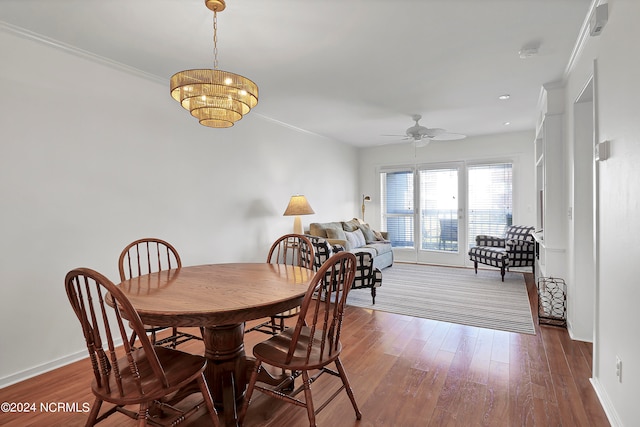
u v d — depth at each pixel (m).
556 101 3.42
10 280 2.30
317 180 5.88
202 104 1.93
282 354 1.69
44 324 2.46
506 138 5.91
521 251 5.08
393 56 2.80
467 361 2.53
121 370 1.52
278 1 2.02
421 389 2.15
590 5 2.10
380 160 7.12
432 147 6.59
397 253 7.01
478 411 1.91
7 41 2.28
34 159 2.41
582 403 1.97
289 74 3.18
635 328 1.54
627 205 1.61
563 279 3.39
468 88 3.60
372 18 2.22
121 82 2.93
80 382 2.29
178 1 2.01
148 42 2.52
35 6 2.04
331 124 5.12
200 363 1.57
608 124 1.86
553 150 3.44
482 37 2.50
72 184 2.61
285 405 2.01
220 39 2.49
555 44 2.62
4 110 2.27
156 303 1.55
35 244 2.42
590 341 2.86
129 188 2.99
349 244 5.40
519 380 2.24
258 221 4.49
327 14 2.17
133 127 3.03
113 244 2.87
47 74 2.47
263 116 4.60
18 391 2.18
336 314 1.74
